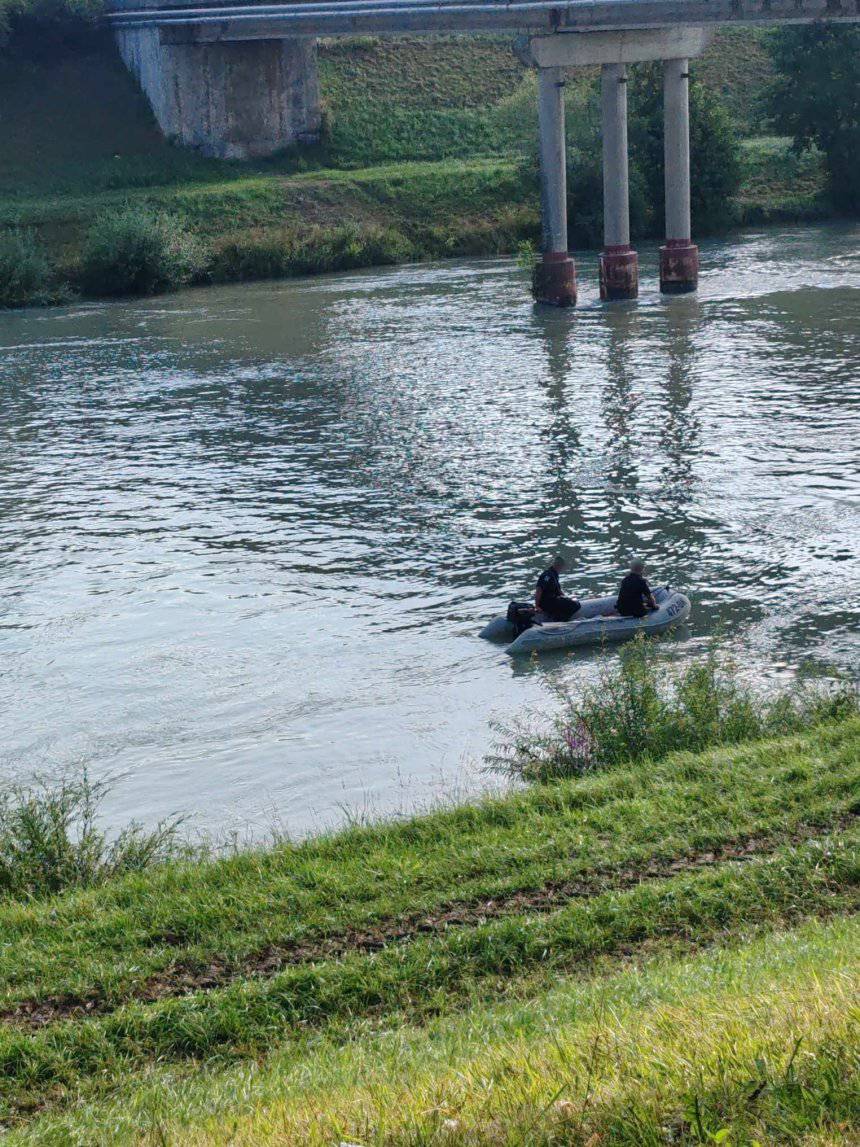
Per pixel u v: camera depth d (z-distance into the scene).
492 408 45.00
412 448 40.56
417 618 27.16
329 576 29.86
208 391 50.22
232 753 21.14
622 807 15.16
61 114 94.12
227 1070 10.20
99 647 26.08
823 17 56.53
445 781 19.50
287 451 40.97
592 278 74.75
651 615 25.73
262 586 29.38
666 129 65.50
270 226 85.44
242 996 11.32
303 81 96.19
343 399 47.66
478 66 106.69
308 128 96.81
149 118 94.88
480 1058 8.20
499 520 33.28
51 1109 9.91
